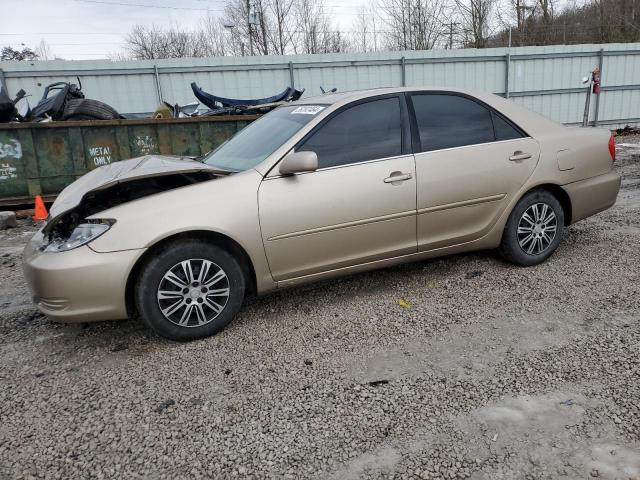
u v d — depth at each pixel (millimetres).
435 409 2570
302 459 2275
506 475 2119
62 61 13891
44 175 7934
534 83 17938
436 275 4355
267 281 3553
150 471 2250
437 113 4012
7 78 13625
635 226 5586
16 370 3174
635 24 31750
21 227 7387
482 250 4723
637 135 17078
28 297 4500
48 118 8602
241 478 2184
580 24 34062
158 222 3199
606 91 18656
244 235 3369
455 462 2207
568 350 3043
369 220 3695
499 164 4098
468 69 17422
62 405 2771
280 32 32969
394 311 3730
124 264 3146
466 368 2922
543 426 2400
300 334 3461
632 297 3678
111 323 3807
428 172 3848
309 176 3541
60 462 2326
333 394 2744
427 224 3920
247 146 4016
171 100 14961
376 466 2209
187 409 2680
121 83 14492
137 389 2895
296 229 3498
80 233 3201
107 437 2488
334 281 4363
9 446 2447
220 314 3463
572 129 4535
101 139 8117
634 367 2818
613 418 2422
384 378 2871
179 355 3264
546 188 4363
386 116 3844
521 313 3564
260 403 2701
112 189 3654
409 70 16875
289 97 11742
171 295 3309
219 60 15102
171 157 4270
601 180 4551
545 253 4430
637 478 2061
